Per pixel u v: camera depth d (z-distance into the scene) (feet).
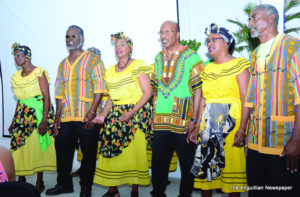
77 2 17.26
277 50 6.38
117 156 10.20
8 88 18.69
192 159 9.07
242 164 7.76
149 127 10.36
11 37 18.60
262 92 6.60
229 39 8.07
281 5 14.66
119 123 10.19
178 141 9.12
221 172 7.85
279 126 6.27
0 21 18.75
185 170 9.17
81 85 11.30
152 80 9.80
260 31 6.64
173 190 12.48
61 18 17.62
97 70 11.26
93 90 11.41
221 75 7.89
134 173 10.22
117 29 16.44
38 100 12.26
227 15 17.30
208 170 7.87
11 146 12.16
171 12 15.44
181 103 9.09
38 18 18.08
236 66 7.74
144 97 10.10
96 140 11.27
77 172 15.03
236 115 7.84
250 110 7.70
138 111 10.23
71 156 11.82
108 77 10.57
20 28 18.40
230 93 7.91
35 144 12.13
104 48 16.76
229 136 7.82
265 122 6.48
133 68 10.23
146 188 12.99
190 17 17.43
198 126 8.71
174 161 11.91
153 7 15.74
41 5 18.02
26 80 12.14
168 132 9.20
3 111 18.81
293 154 5.82
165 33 9.21
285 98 6.22
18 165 11.95
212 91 8.10
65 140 11.57
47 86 12.30
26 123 12.12
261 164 6.60
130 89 10.22
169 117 9.16
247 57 17.51
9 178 5.09
